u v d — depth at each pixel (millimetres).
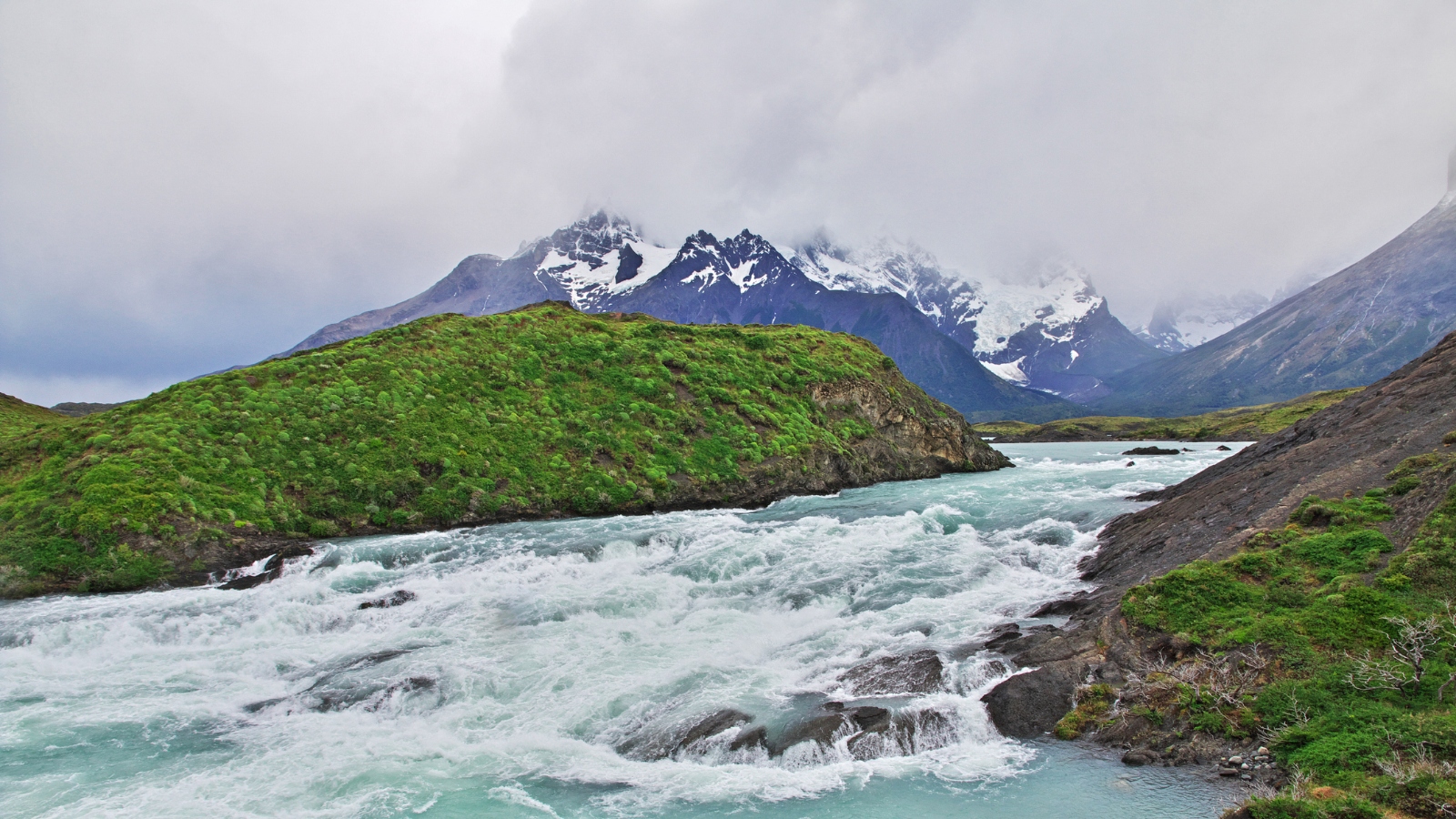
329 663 23641
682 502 52719
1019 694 17844
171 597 31281
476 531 42781
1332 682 15367
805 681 20422
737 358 73625
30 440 43250
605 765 16703
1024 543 33938
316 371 53281
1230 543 22797
